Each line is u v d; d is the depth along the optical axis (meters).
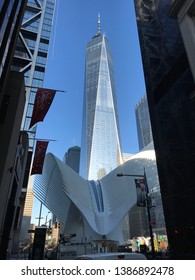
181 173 24.73
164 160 28.36
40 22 77.56
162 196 27.75
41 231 21.02
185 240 22.31
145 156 83.81
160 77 32.47
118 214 83.44
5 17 16.83
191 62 17.55
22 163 31.28
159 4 36.59
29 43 71.50
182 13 19.55
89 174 193.12
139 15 43.78
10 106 19.02
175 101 27.89
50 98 20.86
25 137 33.66
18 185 29.64
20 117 21.88
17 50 67.06
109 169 198.88
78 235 84.75
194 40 17.62
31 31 73.94
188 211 22.66
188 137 24.53
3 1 16.00
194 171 22.78
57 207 89.69
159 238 89.31
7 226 24.95
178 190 24.75
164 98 30.58
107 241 73.81
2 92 17.47
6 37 17.67
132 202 82.31
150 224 27.66
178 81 27.91
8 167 18.50
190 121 24.58
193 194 22.34
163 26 34.16
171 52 30.77
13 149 20.08
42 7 81.94
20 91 20.05
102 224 82.44
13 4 19.67
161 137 29.88
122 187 87.88
